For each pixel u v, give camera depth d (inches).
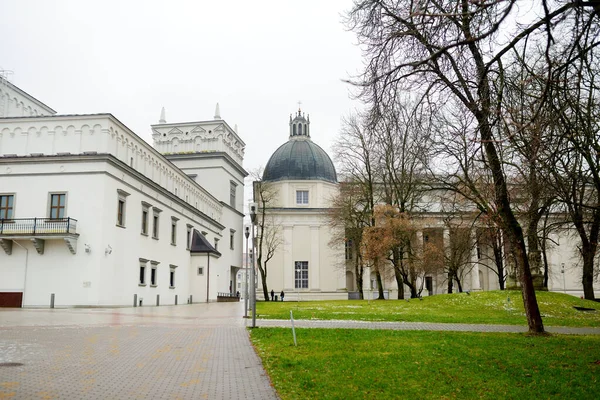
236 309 1446.9
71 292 1369.3
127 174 1558.8
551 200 680.4
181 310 1368.1
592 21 356.2
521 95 421.7
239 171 3038.9
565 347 562.3
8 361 465.7
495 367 447.8
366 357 489.1
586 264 1320.1
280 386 379.6
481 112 489.4
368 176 1984.5
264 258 3009.4
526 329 787.4
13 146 1461.6
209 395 356.2
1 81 1721.2
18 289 1379.2
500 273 1818.4
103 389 367.2
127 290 1555.1
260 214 2815.0
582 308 1213.1
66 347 557.6
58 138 1457.9
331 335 657.6
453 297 1482.5
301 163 3169.3
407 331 714.2
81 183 1405.0
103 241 1393.9
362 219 1994.3
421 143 538.3
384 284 2984.7
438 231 2092.8
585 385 385.4
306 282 2999.5
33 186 1414.9
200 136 2721.5
